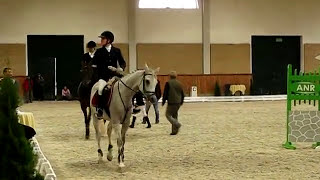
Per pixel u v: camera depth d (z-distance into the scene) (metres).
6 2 32.47
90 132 15.89
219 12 34.75
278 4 35.31
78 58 33.47
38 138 14.54
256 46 35.28
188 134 15.26
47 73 32.97
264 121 18.95
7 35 32.56
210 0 34.62
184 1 34.56
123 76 9.80
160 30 34.25
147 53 34.12
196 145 12.99
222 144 13.16
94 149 12.38
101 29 33.53
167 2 34.34
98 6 33.50
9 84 4.46
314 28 35.81
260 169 9.77
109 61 10.69
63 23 33.16
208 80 34.47
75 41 33.41
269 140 13.91
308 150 12.17
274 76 35.59
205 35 34.53
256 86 35.34
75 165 10.32
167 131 15.98
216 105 28.55
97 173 9.48
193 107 26.97
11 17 32.56
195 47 34.62
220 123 18.39
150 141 13.74
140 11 33.97
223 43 34.88
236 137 14.56
